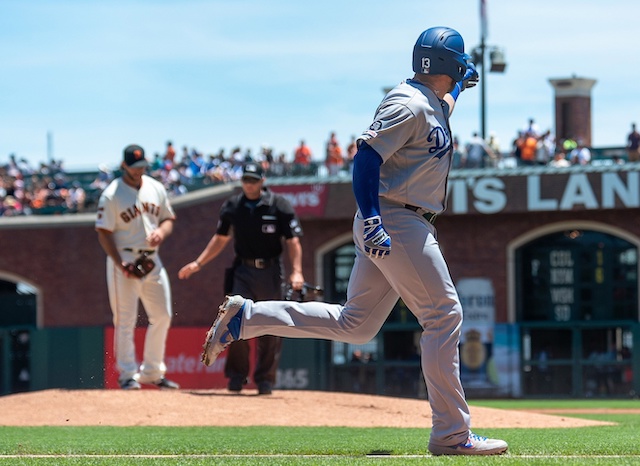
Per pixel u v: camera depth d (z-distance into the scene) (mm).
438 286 7984
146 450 9094
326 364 37375
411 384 37062
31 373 40625
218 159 43094
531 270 37438
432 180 8039
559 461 7418
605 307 36625
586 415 19422
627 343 36125
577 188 36031
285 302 8305
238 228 14859
